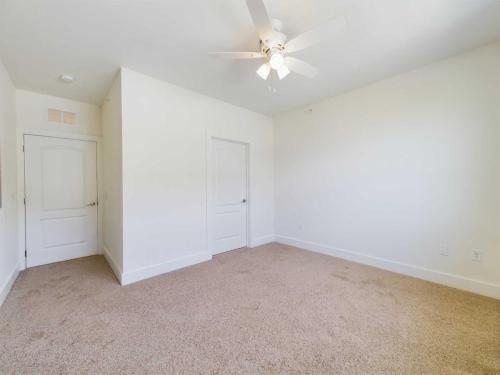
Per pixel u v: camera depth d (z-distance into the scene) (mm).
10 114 2648
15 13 1688
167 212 2889
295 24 1883
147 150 2709
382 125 2918
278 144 4270
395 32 1991
